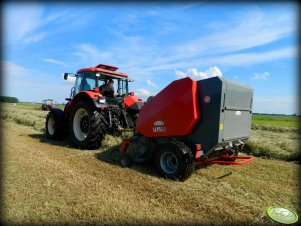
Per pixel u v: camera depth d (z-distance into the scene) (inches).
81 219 125.3
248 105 215.5
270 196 161.8
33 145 295.9
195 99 186.4
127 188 168.6
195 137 190.7
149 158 218.2
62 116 335.9
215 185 177.8
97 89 290.5
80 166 213.9
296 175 205.6
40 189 158.1
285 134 540.1
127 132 282.8
